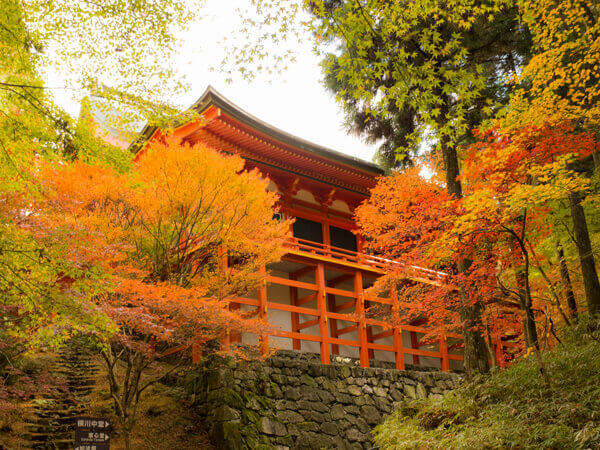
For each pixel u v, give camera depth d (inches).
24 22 337.1
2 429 509.4
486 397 495.2
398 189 736.3
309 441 658.8
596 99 622.2
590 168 738.8
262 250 671.1
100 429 417.4
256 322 601.3
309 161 907.4
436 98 416.8
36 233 343.6
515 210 461.1
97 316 369.4
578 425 383.9
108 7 338.3
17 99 338.6
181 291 536.1
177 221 652.1
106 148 367.9
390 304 884.0
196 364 698.8
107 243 543.8
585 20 537.3
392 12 384.2
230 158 651.5
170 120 381.1
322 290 808.9
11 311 446.6
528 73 539.2
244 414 620.4
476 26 740.0
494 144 500.7
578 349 507.2
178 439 590.2
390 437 552.1
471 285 598.9
